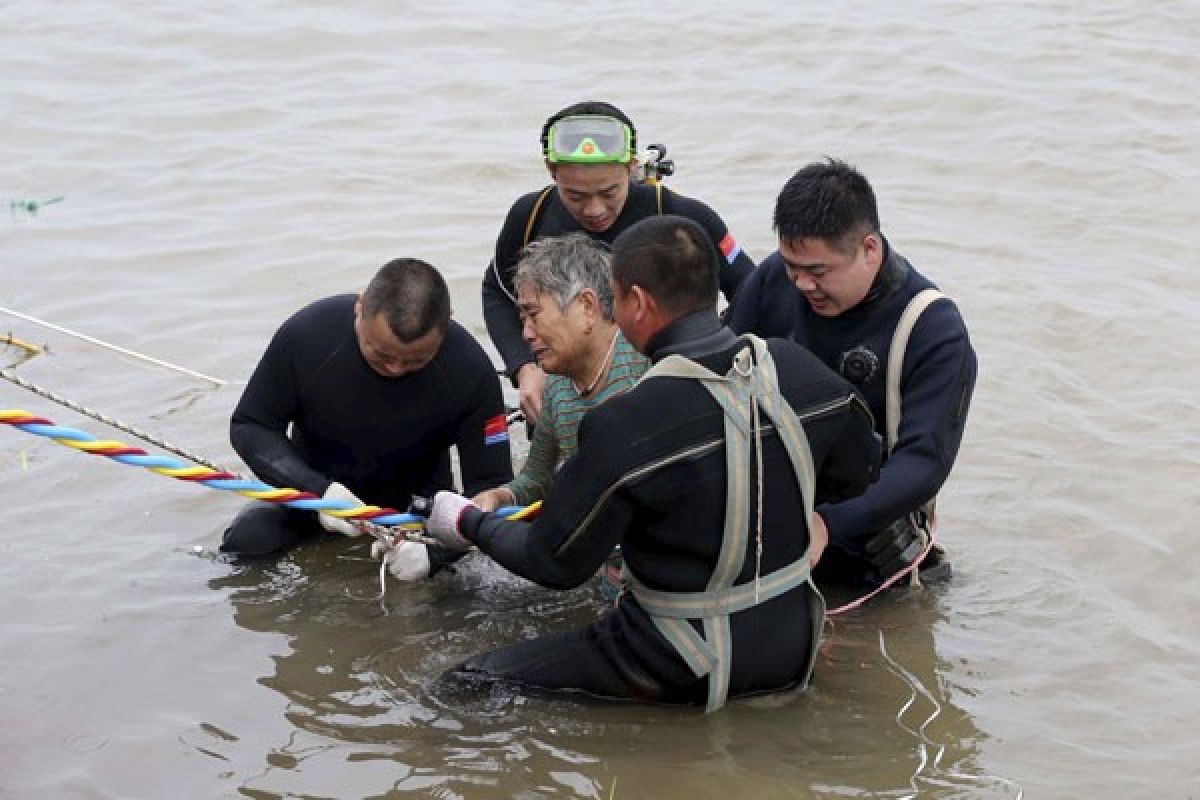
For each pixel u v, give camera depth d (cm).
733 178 1356
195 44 1689
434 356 782
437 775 628
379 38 1708
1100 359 1023
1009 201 1296
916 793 614
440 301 736
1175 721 665
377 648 733
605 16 1759
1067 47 1628
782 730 657
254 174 1374
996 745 648
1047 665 711
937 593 774
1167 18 1698
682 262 614
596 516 616
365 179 1358
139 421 955
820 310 711
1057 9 1747
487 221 1266
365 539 843
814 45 1661
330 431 804
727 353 623
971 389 715
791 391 633
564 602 781
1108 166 1356
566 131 800
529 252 765
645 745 646
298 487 779
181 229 1259
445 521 684
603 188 805
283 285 1156
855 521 689
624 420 609
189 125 1488
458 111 1523
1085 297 1109
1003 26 1700
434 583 798
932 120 1471
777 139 1440
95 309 1118
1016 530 830
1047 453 907
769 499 633
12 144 1440
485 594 788
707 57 1645
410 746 649
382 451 811
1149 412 952
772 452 630
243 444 793
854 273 691
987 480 879
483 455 810
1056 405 962
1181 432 925
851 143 1428
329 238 1235
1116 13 1725
